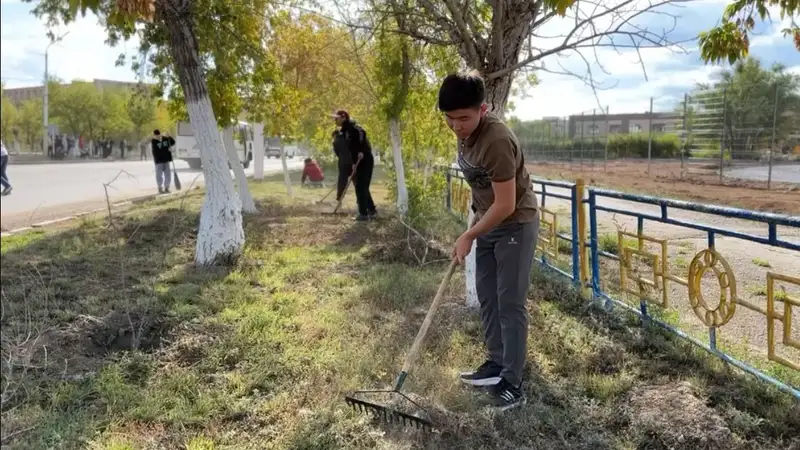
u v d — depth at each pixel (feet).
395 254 22.68
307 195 48.98
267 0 23.56
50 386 11.32
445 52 21.35
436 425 9.62
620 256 14.69
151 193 54.13
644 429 9.47
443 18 14.30
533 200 10.52
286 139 43.37
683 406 9.86
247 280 18.95
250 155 107.96
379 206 39.99
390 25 18.99
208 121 20.93
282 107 34.63
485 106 10.04
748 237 10.77
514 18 13.93
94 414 10.36
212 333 13.82
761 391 10.43
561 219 32.78
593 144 80.18
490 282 11.19
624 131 83.92
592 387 11.02
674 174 61.05
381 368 11.82
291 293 17.43
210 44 23.44
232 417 10.34
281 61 40.19
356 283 18.86
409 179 33.30
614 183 54.80
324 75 41.27
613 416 9.97
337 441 9.39
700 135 57.67
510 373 10.53
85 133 162.50
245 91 30.37
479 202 10.86
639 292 14.07
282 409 10.47
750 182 50.55
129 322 13.99
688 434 9.20
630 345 12.82
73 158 149.48
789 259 22.08
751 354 12.41
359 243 25.94
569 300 16.10
